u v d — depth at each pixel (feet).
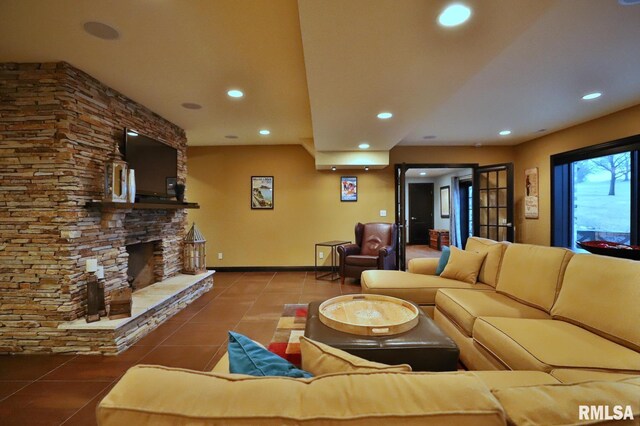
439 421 1.61
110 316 8.21
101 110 9.03
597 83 9.19
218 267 18.10
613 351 4.45
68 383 6.45
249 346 2.90
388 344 5.00
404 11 4.76
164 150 11.83
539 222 16.10
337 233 18.25
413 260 10.99
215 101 10.68
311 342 2.95
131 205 8.98
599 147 12.49
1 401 5.86
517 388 1.90
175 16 6.02
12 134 7.82
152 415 1.64
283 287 14.43
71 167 7.89
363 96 8.32
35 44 7.00
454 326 7.42
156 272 12.07
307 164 18.19
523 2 4.54
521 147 17.43
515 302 7.17
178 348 8.10
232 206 18.12
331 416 1.63
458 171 25.36
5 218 7.79
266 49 7.29
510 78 8.82
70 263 7.84
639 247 8.95
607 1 5.55
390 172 18.19
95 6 5.70
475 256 9.30
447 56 6.20
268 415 1.63
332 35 5.43
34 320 7.80
